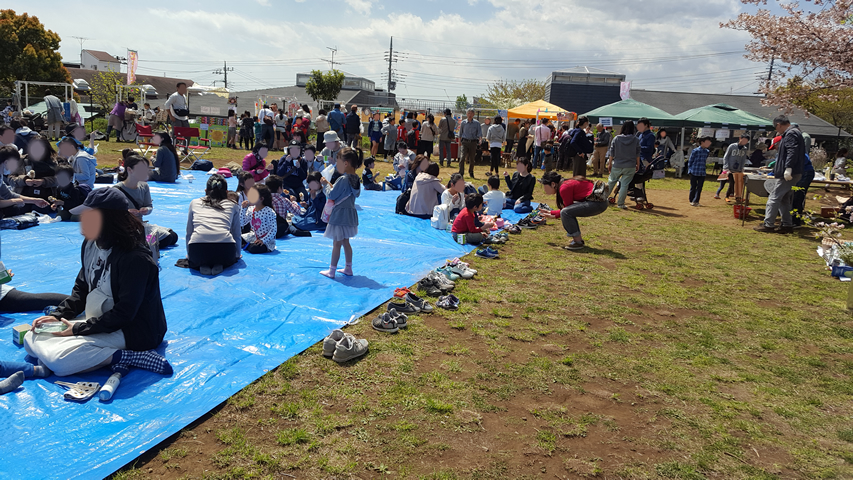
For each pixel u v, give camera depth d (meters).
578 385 4.17
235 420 3.46
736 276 7.50
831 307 6.23
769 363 4.68
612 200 13.77
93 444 3.08
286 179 11.07
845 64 13.29
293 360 4.30
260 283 6.05
